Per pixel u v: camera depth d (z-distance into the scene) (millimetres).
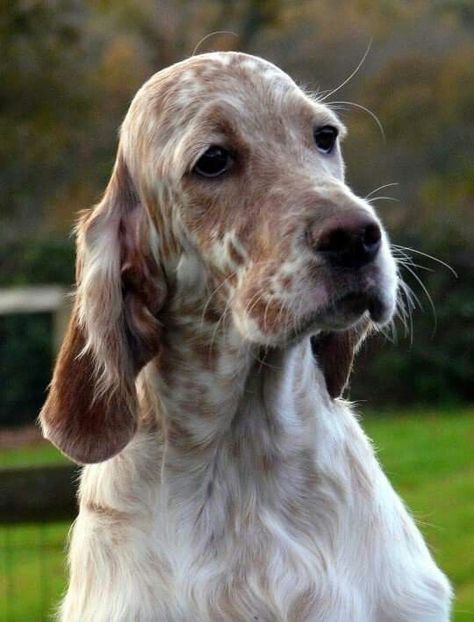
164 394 3771
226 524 3646
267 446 3676
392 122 20062
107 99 20375
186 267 3750
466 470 11188
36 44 19469
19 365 16766
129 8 20438
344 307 3428
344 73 20469
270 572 3596
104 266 3838
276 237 3482
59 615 4113
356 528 3729
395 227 18281
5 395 16828
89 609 3691
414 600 3729
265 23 20219
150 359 3830
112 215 3912
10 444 15156
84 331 3855
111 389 3779
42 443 15133
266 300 3490
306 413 3746
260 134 3660
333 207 3396
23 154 19922
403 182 19922
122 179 3945
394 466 11539
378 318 3473
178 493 3686
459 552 7945
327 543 3666
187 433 3707
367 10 20969
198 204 3676
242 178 3635
